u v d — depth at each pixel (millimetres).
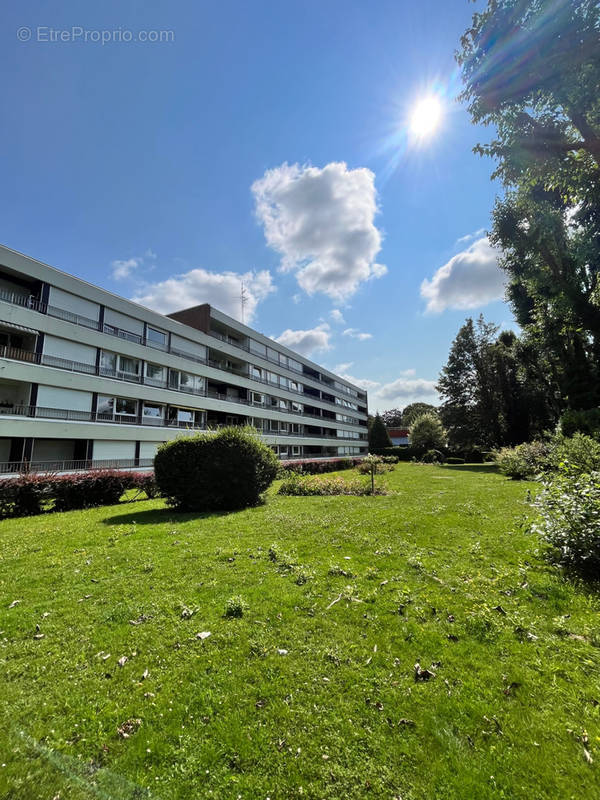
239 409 33031
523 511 8555
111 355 21891
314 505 10664
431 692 2551
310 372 50656
